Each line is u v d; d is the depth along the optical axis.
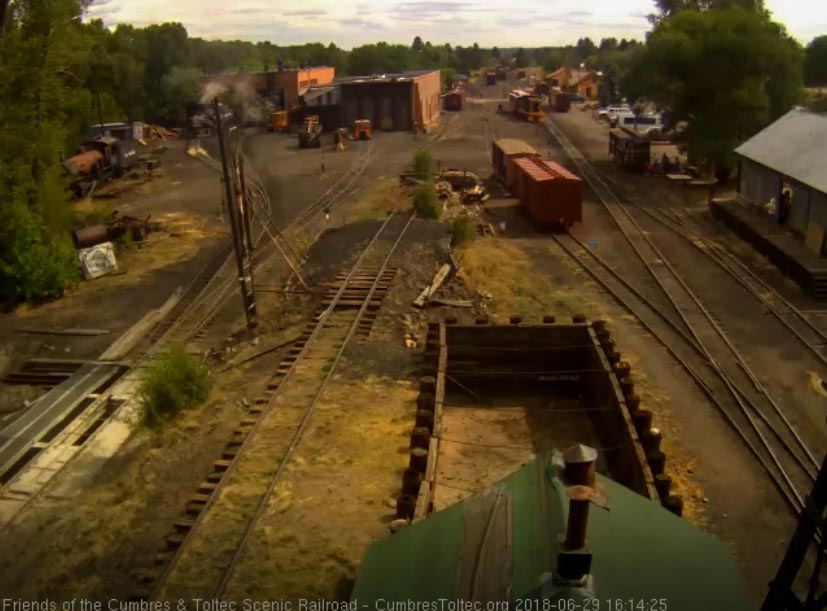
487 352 17.22
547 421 15.85
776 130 32.53
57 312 23.22
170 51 73.44
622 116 67.06
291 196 38.53
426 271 24.05
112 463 14.09
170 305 23.39
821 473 7.38
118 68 67.69
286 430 14.47
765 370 17.62
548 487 6.72
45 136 27.47
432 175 41.09
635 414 12.82
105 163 43.72
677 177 42.34
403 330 19.64
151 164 47.62
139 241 30.45
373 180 42.53
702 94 40.91
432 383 14.11
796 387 16.73
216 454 13.88
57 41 27.92
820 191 24.33
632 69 44.53
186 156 54.62
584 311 21.75
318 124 60.31
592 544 6.14
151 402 15.61
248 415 15.10
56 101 29.27
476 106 91.06
